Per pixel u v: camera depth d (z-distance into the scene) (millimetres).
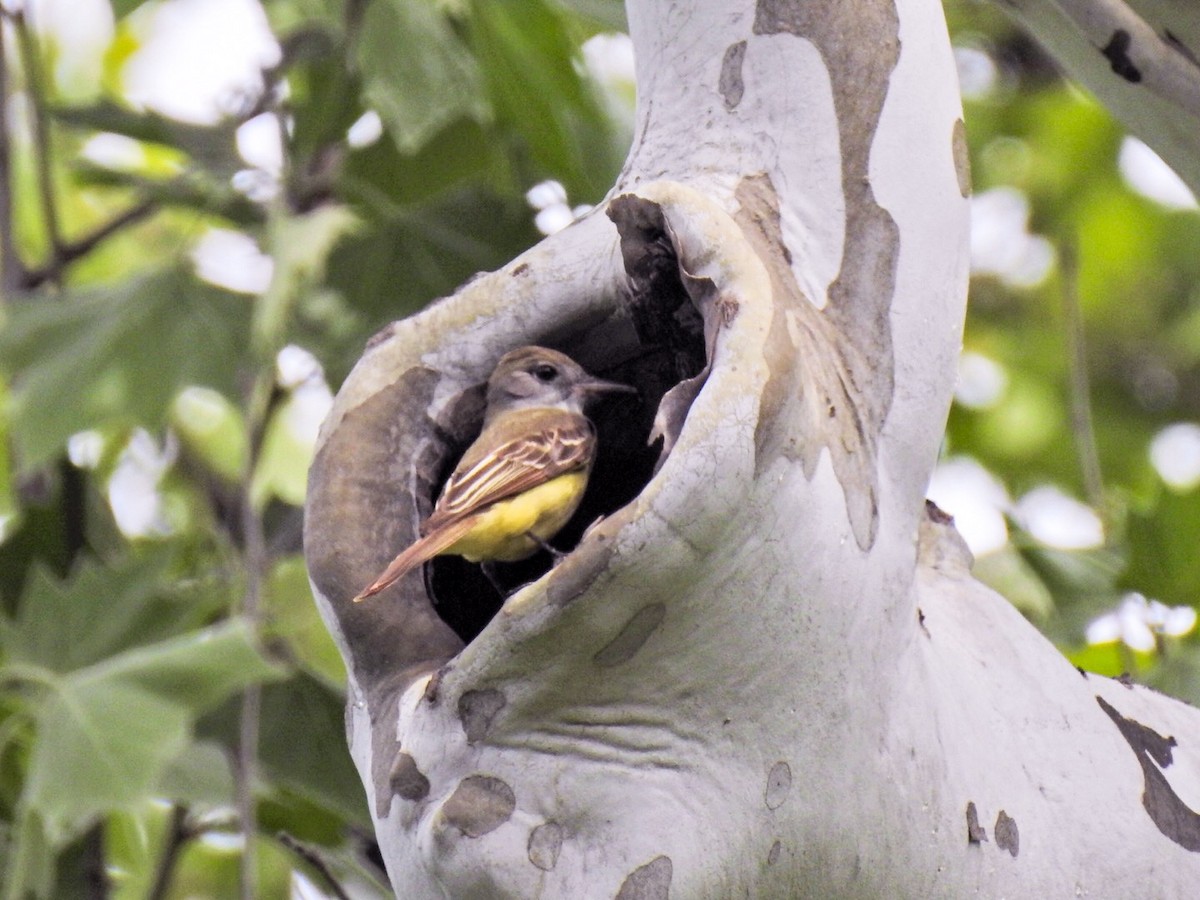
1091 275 21547
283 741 12938
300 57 14211
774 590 6719
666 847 6668
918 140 8383
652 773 6727
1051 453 20672
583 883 6605
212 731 12961
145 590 12320
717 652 6680
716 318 6910
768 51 8398
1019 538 13469
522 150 14742
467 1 13156
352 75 13977
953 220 8414
